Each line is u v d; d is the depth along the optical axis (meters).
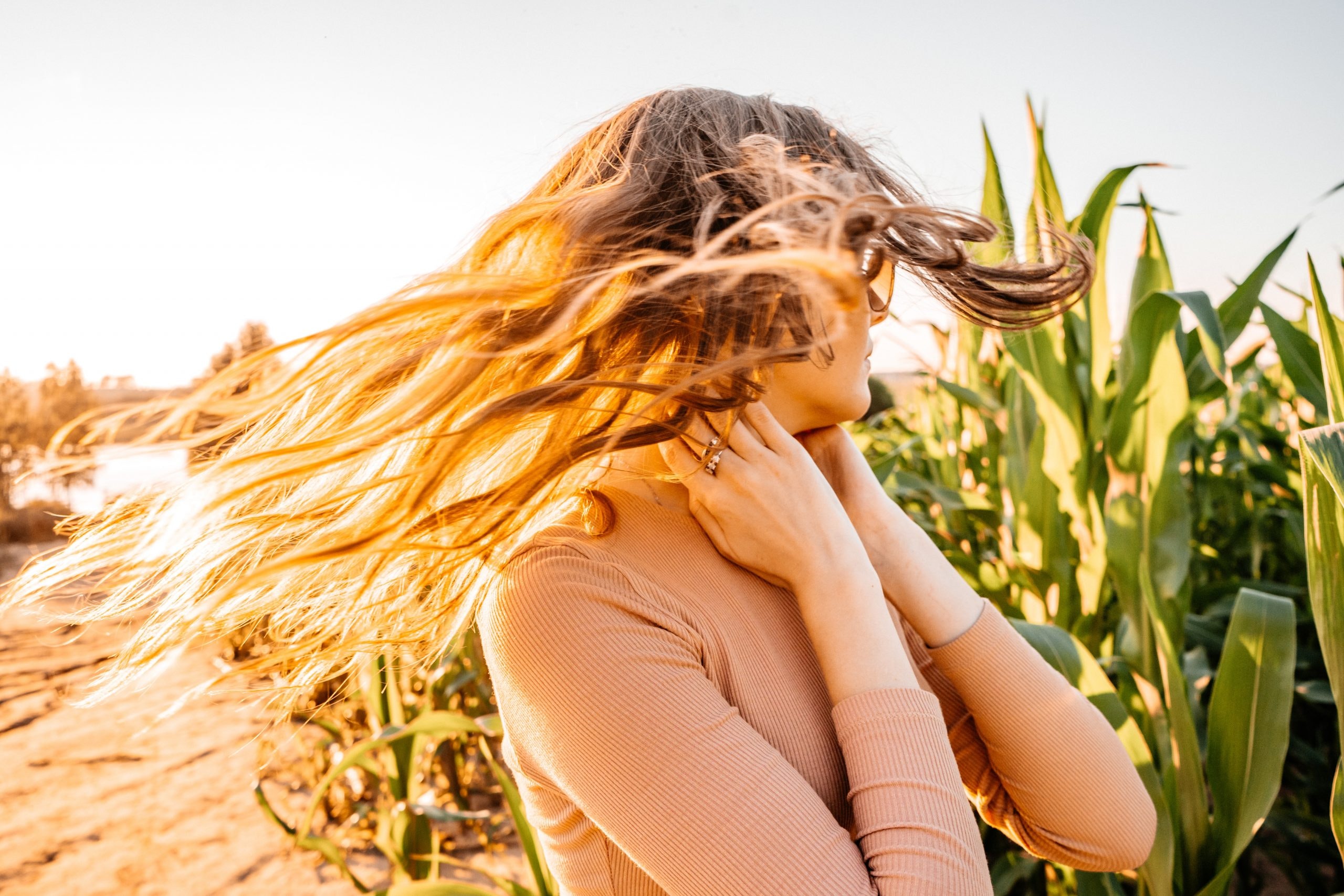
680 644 0.68
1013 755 0.85
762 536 0.73
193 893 2.73
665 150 0.74
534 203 0.78
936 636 0.86
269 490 0.91
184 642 0.69
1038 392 1.51
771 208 0.54
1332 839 1.74
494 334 0.70
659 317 0.70
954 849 0.62
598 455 0.68
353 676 1.06
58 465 0.69
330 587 0.89
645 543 0.74
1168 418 1.34
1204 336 1.09
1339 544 0.88
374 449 0.69
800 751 0.70
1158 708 1.37
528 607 0.66
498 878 1.59
